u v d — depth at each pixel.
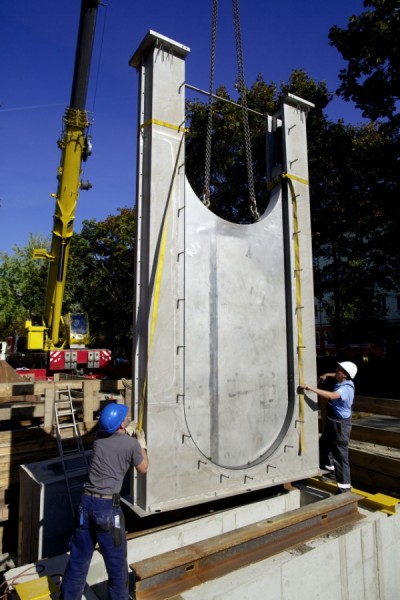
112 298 29.44
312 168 18.80
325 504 4.12
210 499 3.99
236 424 4.44
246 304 4.67
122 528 3.17
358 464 5.64
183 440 3.94
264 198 18.77
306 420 4.98
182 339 4.05
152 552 4.08
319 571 3.64
